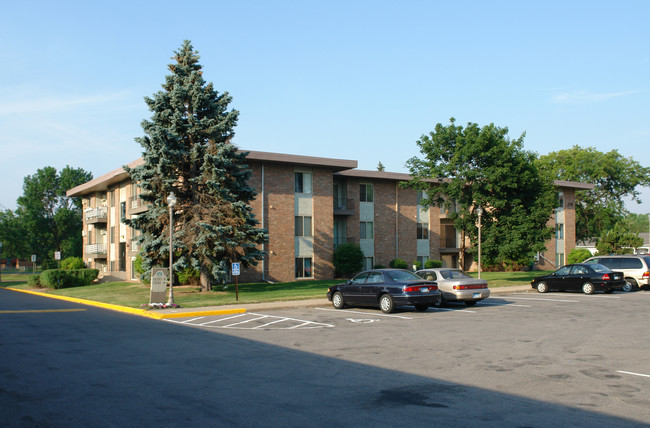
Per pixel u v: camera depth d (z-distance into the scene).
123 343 12.66
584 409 6.90
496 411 6.82
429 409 6.94
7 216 89.94
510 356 10.56
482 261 34.84
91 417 6.64
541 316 17.19
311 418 6.55
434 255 47.00
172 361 10.34
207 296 25.78
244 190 29.53
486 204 32.72
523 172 32.06
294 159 37.19
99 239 50.31
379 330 14.38
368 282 19.33
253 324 16.28
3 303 25.78
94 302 24.58
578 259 50.88
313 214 39.00
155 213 27.73
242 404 7.21
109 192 46.06
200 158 28.27
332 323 16.06
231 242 27.25
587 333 13.48
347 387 8.16
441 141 33.34
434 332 13.84
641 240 50.03
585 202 75.44
